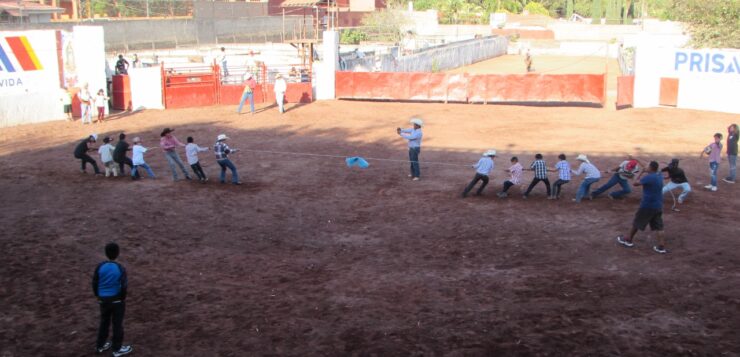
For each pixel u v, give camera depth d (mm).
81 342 9688
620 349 8984
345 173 20641
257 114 31828
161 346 9508
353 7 74750
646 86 32375
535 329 9656
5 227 15016
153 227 15305
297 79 37531
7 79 28312
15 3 46562
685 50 31375
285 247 14109
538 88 34531
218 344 9547
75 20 50219
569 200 17234
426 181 19609
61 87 30469
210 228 15336
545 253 13195
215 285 11906
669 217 15391
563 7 116562
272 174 20531
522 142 25078
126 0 56781
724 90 30531
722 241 13555
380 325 10016
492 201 17344
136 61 41312
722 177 19625
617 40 74125
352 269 12688
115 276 9070
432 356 8953
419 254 13469
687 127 27625
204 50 55438
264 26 65625
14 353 9312
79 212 16312
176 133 27047
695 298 10656
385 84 36250
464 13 91750
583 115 31062
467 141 25406
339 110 33062
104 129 27828
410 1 85125
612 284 11352
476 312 10359
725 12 38469
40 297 11273
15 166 21250
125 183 19281
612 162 21484
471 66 61125
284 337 9719
